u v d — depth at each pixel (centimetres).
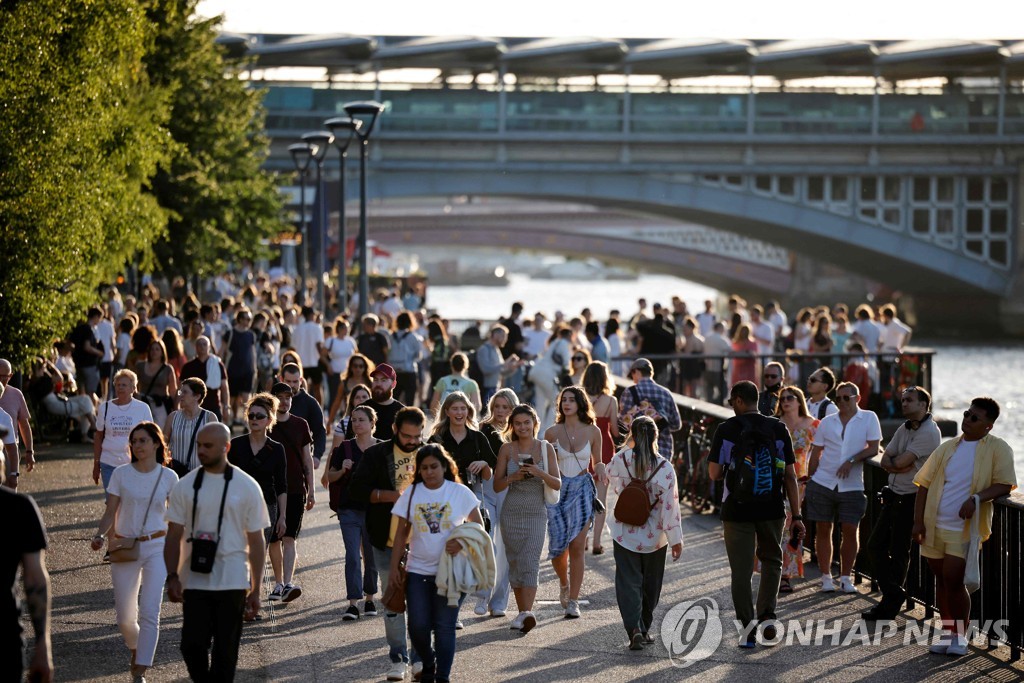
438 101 17125
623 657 2388
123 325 5506
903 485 2684
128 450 2986
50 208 4356
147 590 2164
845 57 18088
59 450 4928
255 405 2598
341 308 8281
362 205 7650
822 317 6881
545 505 2594
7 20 4244
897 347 7206
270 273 12988
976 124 18225
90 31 4594
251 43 16300
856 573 3134
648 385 3466
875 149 18175
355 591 2659
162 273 8850
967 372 13225
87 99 4591
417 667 2223
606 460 3322
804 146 18112
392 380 2939
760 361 6781
